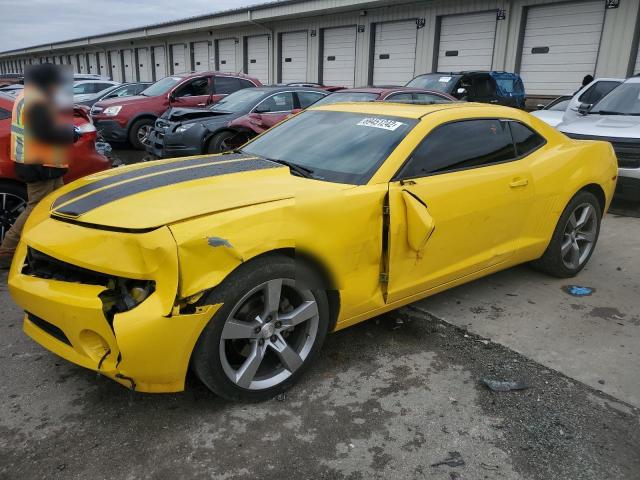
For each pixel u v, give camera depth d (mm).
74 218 2727
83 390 2971
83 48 46094
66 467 2406
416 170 3428
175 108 10016
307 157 3619
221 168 3320
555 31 15539
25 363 3223
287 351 2908
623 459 2562
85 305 2459
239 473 2404
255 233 2621
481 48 17312
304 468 2447
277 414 2816
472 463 2510
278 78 25266
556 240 4578
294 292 2920
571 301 4355
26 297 2734
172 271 2402
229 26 26547
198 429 2680
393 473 2436
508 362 3398
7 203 5062
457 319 3984
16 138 4207
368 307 3299
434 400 2980
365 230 3102
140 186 2953
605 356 3498
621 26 14062
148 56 36500
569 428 2773
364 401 2953
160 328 2387
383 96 8898
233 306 2602
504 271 5004
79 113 5715
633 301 4379
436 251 3539
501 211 3912
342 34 21703
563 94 15648
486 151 3924
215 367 2623
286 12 22047
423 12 18578
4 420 2707
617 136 7082
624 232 6316
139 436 2617
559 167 4395
